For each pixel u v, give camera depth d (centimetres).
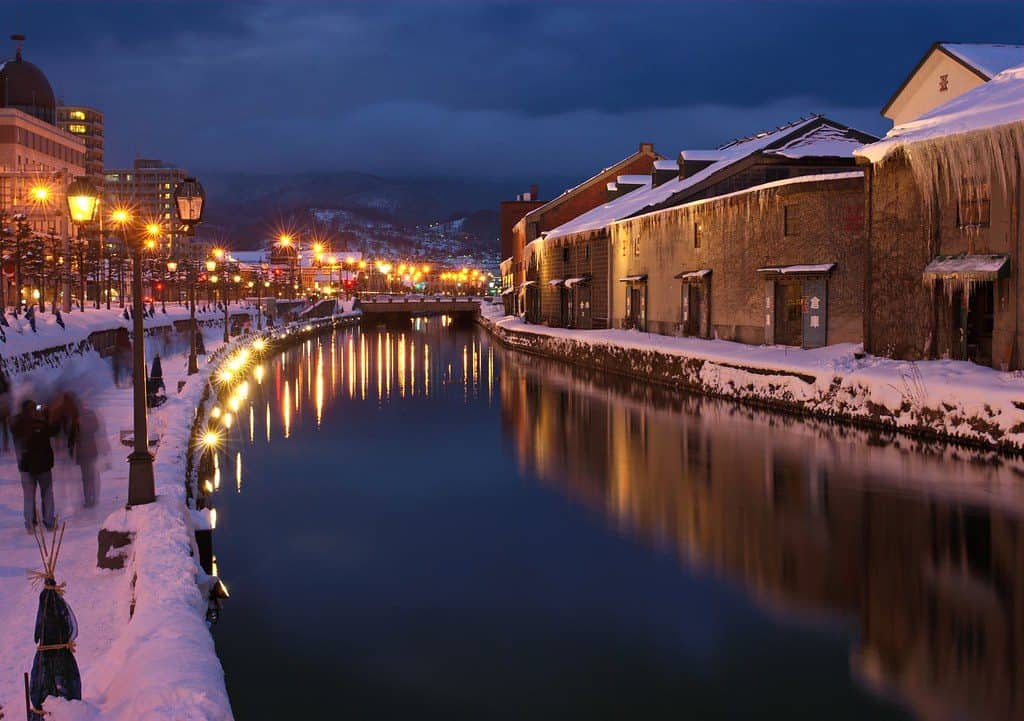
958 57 3628
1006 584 1153
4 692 730
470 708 849
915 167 2517
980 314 2433
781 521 1483
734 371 3058
